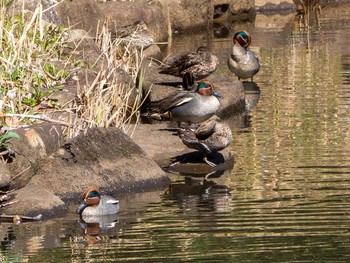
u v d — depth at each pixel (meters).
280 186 13.26
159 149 15.20
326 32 26.39
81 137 13.83
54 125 13.98
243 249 10.68
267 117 17.42
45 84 15.92
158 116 16.56
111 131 14.12
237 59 20.48
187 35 27.53
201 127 14.66
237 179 13.80
